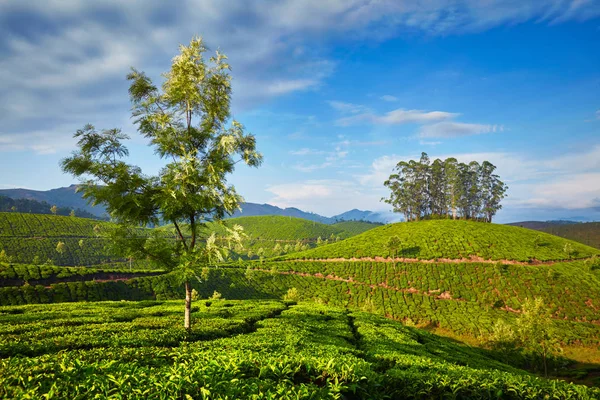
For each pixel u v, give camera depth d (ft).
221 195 57.26
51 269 265.13
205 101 62.59
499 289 266.98
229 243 58.90
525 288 261.44
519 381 33.09
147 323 75.20
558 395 30.78
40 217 577.43
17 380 22.07
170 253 59.41
